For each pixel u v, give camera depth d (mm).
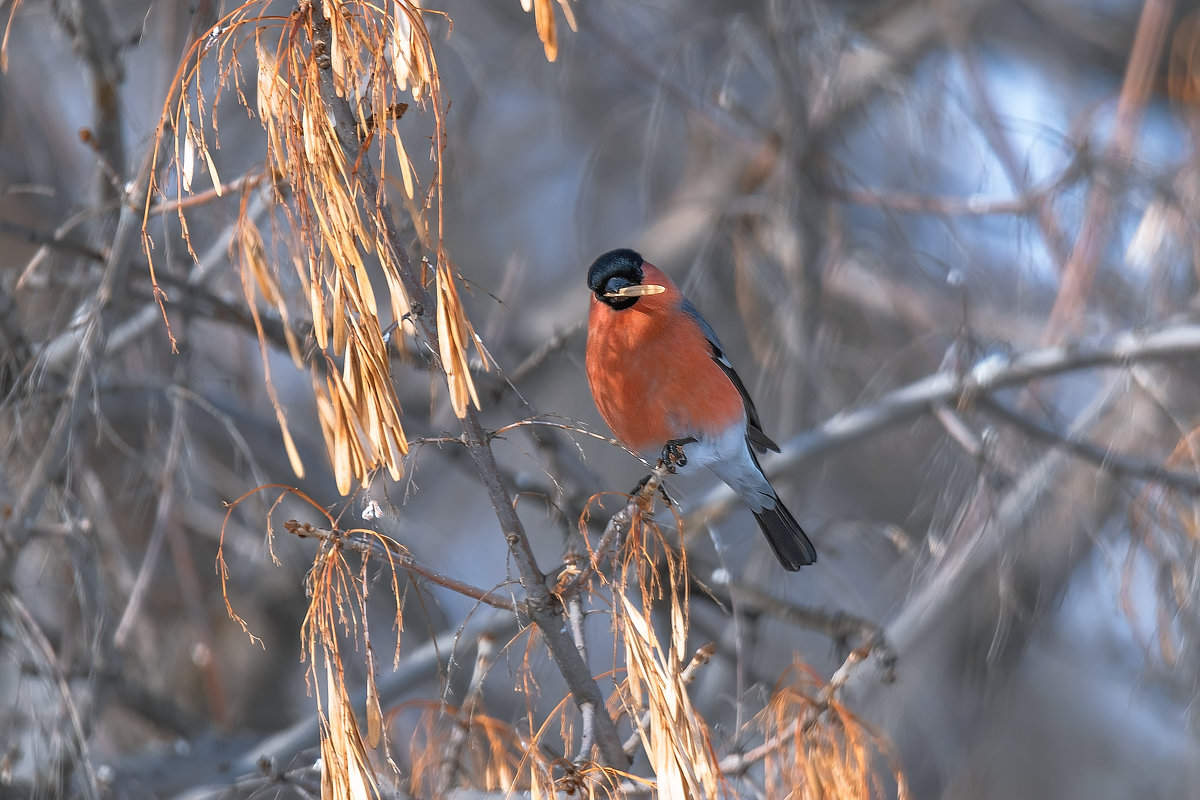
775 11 11992
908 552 10781
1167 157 11812
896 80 11805
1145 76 11367
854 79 12586
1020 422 10641
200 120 4602
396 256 4930
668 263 14172
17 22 12078
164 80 9734
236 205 9156
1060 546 12352
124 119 9797
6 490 8945
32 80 12211
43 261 9852
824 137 12461
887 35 15281
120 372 10484
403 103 4539
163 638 11461
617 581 5121
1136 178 11023
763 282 11875
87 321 8234
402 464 4812
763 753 5641
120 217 8680
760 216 12227
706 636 9938
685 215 14266
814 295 11922
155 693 10695
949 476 10922
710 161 13977
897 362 11492
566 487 9953
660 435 8727
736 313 13586
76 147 13008
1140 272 11719
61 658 8508
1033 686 15789
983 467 10336
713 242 12422
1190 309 11430
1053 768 15383
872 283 13148
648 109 12898
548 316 15055
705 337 8711
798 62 12008
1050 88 16750
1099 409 11461
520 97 16469
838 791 5215
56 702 7922
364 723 8992
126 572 10109
